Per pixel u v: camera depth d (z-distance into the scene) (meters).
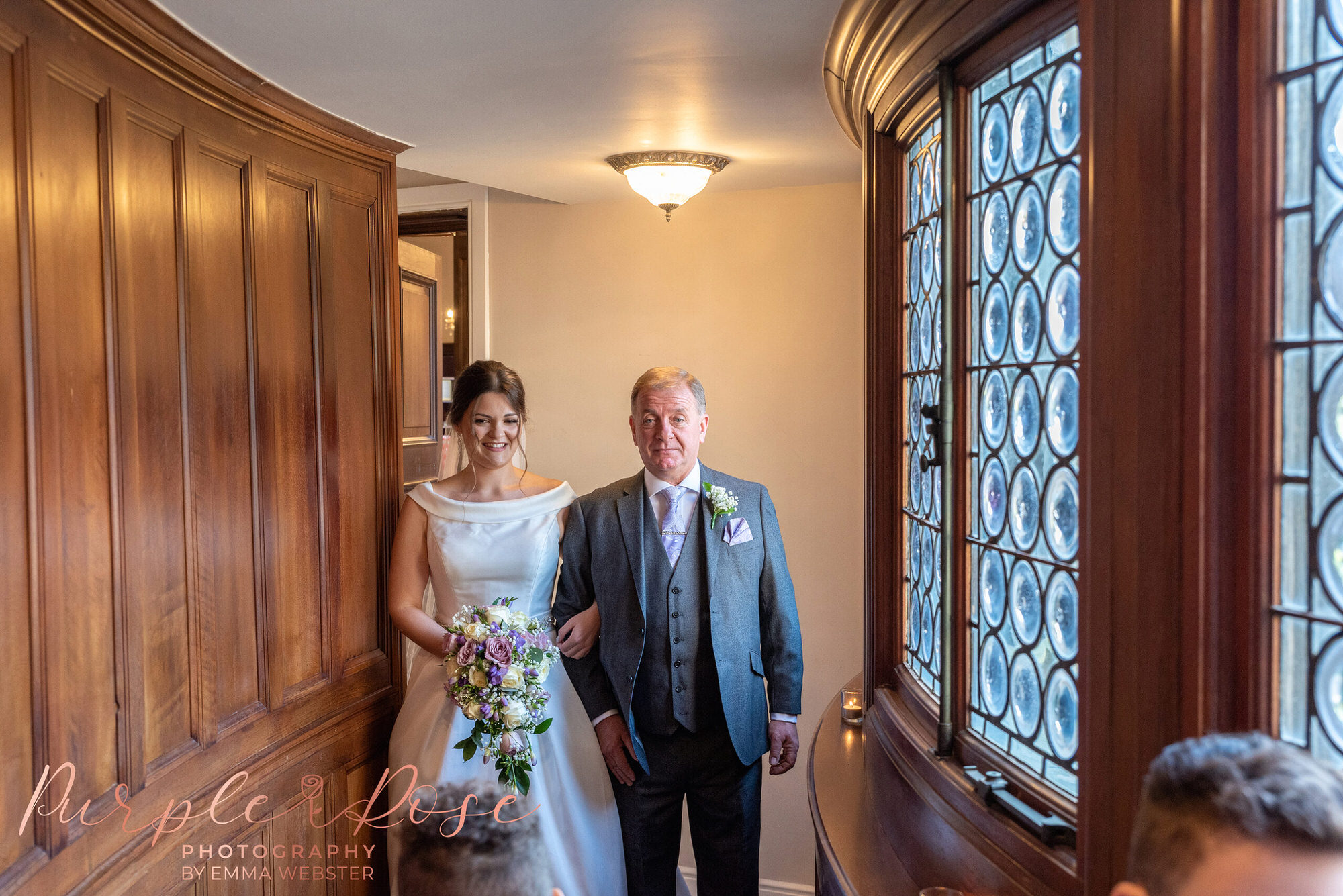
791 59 2.34
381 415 2.94
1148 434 1.08
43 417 1.54
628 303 4.48
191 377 2.05
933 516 2.00
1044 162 1.45
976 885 1.50
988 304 1.68
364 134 2.90
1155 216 1.07
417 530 2.74
